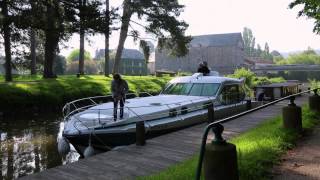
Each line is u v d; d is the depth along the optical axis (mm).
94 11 24562
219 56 102750
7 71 30031
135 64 116688
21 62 41000
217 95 14383
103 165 7738
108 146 10555
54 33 24797
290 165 6453
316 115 11758
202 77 15406
